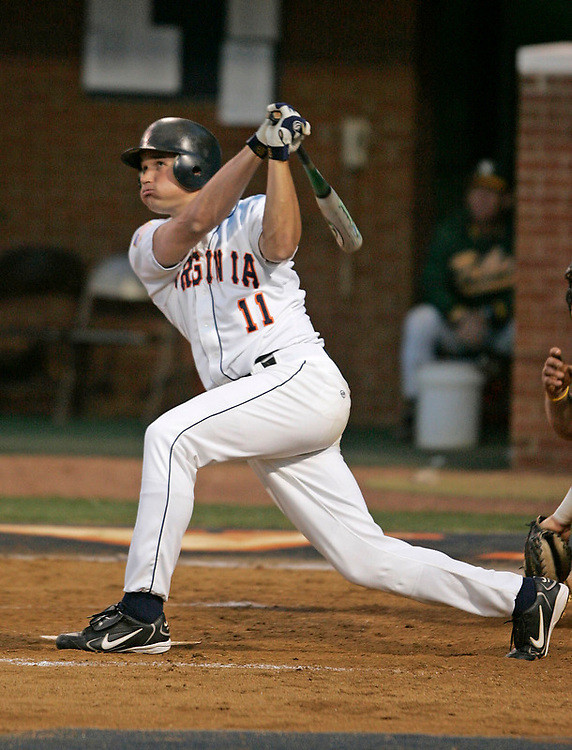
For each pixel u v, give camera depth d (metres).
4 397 54.84
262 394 14.88
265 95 52.75
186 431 14.82
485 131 56.78
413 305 53.66
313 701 13.06
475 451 43.97
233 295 15.21
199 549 24.50
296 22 53.38
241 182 14.62
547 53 37.34
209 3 52.69
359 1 53.25
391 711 12.72
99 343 53.53
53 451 40.72
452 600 15.15
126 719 12.27
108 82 53.38
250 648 16.30
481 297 46.03
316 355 15.23
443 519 28.17
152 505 14.95
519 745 11.38
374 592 20.97
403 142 53.28
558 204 37.34
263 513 29.41
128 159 16.34
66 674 14.17
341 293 53.34
